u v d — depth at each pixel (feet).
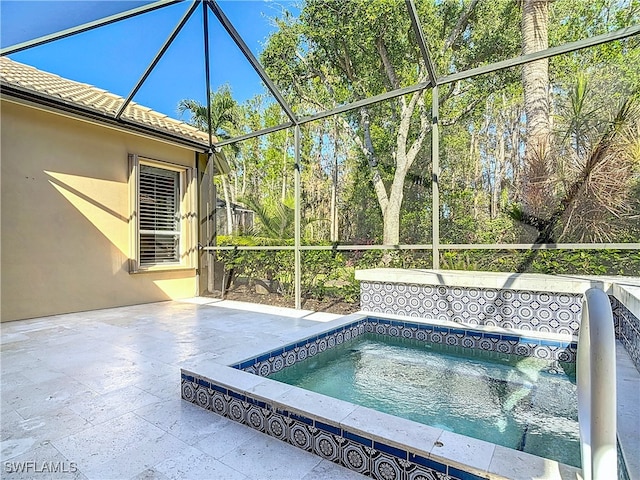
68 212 19.45
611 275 13.96
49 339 14.01
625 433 5.43
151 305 22.11
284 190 27.12
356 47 22.43
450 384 9.94
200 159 26.40
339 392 9.48
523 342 11.85
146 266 23.34
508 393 9.30
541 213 16.31
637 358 7.65
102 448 6.43
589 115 16.06
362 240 23.70
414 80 22.40
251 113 28.12
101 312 19.75
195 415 7.69
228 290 25.41
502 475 4.47
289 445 6.49
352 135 24.73
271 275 23.36
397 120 23.38
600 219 14.69
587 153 15.55
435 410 8.39
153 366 10.85
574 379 10.16
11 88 16.20
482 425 7.63
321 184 25.50
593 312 4.37
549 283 11.85
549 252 15.37
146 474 5.70
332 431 5.95
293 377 10.59
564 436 7.15
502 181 20.30
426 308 14.60
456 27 20.42
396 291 15.37
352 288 20.04
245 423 7.23
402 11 19.98
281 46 23.73
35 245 18.19
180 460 6.06
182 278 25.16
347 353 12.71
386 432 5.49
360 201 24.14
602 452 3.98
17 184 17.57
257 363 9.75
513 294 12.67
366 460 5.57
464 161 21.65
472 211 20.57
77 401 8.41
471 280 13.39
